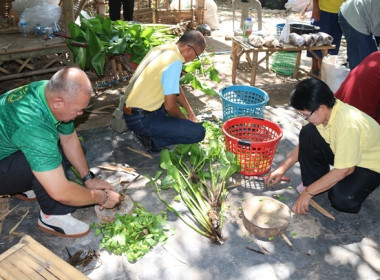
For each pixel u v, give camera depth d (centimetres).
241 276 254
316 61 590
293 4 1040
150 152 389
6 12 534
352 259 269
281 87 559
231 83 568
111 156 380
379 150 279
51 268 173
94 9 730
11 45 447
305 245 279
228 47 721
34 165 224
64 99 218
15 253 180
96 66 467
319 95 243
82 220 300
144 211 296
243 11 626
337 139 259
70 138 285
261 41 506
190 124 366
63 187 233
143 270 257
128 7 655
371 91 307
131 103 357
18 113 226
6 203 315
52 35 483
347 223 301
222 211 296
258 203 297
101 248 272
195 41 347
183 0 813
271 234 280
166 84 339
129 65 518
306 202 288
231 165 335
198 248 275
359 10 473
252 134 381
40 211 284
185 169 339
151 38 535
